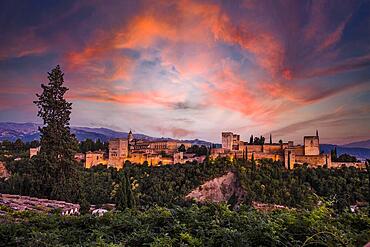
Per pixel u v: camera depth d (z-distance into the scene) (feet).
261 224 16.63
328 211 18.16
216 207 20.80
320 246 15.72
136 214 22.99
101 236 17.89
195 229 18.26
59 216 24.36
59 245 17.69
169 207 23.12
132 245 17.56
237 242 15.58
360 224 18.01
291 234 16.24
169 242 16.12
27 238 19.77
